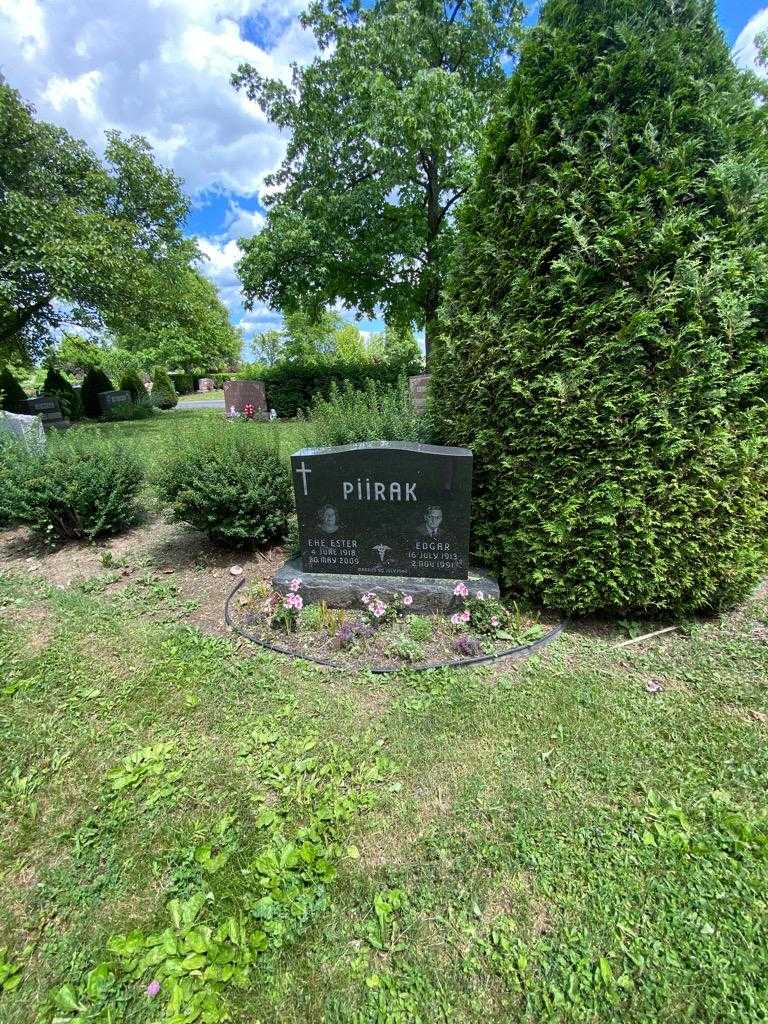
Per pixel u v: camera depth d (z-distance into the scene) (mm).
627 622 3254
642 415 2713
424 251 15336
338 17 13758
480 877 1699
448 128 12219
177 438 4852
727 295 2570
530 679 2752
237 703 2627
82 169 14469
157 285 16031
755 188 2580
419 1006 1363
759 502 2943
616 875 1681
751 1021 1303
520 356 2889
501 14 13656
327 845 1830
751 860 1709
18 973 1473
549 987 1389
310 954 1494
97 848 1848
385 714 2516
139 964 1479
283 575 3646
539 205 2801
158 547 4953
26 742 2365
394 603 3338
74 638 3281
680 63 2668
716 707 2480
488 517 3469
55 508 4922
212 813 1983
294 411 16516
